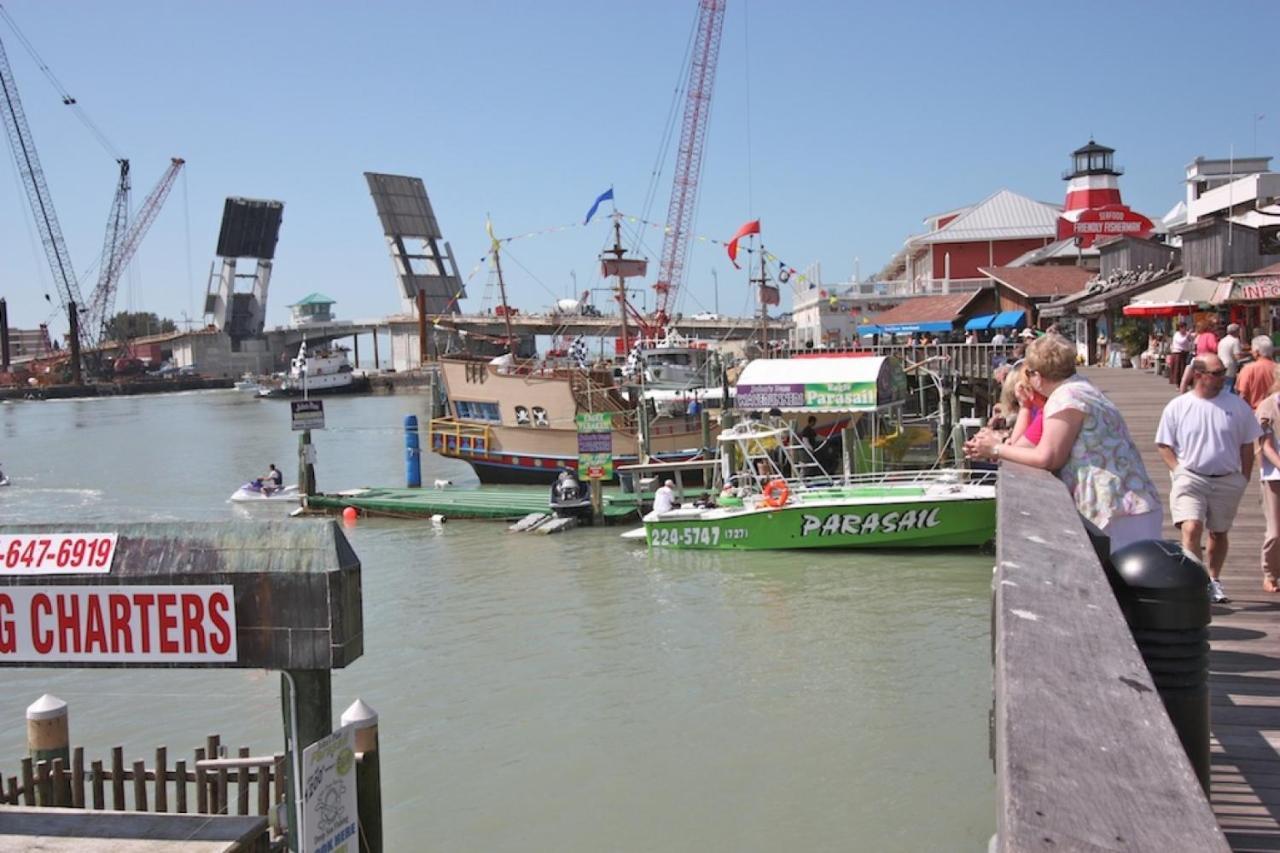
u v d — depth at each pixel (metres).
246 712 14.81
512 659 17.14
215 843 6.07
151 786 12.05
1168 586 4.86
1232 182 46.06
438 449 39.69
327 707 5.82
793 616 18.95
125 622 5.66
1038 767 2.41
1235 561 11.38
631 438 36.75
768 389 27.06
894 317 67.94
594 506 29.89
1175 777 2.40
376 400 131.12
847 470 26.80
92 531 5.70
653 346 51.53
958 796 11.62
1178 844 2.13
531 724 14.25
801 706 14.45
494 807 11.87
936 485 24.67
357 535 30.03
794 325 91.44
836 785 12.01
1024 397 6.97
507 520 31.41
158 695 15.64
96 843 6.09
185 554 5.62
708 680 15.70
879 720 13.84
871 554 23.78
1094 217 59.25
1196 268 35.50
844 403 26.59
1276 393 9.87
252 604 5.58
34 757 9.51
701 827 11.23
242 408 117.81
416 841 11.15
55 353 193.25
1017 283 58.19
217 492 41.81
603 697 15.15
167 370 183.75
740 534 24.81
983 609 18.94
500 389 39.09
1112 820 2.21
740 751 13.08
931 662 16.08
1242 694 7.28
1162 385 31.00
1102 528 6.14
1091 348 49.62
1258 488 16.08
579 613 19.86
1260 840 5.24
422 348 53.53
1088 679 2.88
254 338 192.75
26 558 5.71
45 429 88.19
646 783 12.28
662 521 25.42
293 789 5.84
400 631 19.09
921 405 34.91
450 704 15.12
